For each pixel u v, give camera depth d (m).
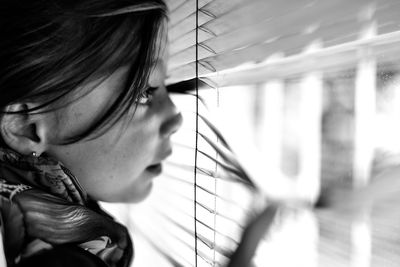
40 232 0.62
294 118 1.03
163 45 0.80
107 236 0.70
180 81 1.17
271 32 0.70
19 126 0.68
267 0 0.66
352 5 0.55
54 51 0.63
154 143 0.85
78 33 0.64
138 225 1.62
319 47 0.69
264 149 1.07
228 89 1.11
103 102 0.70
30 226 0.62
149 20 0.72
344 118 0.83
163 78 0.85
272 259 0.85
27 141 0.69
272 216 0.75
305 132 0.96
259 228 0.74
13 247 0.60
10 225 0.61
